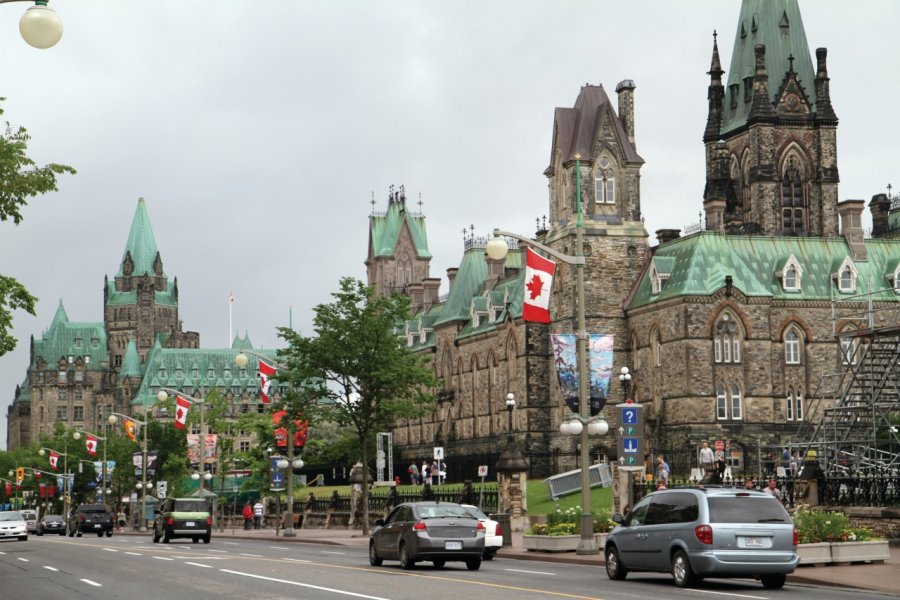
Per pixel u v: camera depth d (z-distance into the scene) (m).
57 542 76.75
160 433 180.12
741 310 115.00
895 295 120.00
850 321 118.44
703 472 86.62
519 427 130.12
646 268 124.56
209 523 74.19
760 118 140.00
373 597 30.39
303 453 159.88
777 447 108.00
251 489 163.75
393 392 80.19
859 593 33.78
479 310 144.00
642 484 65.19
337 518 100.00
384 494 95.00
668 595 31.59
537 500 92.56
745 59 145.25
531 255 49.53
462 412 146.62
